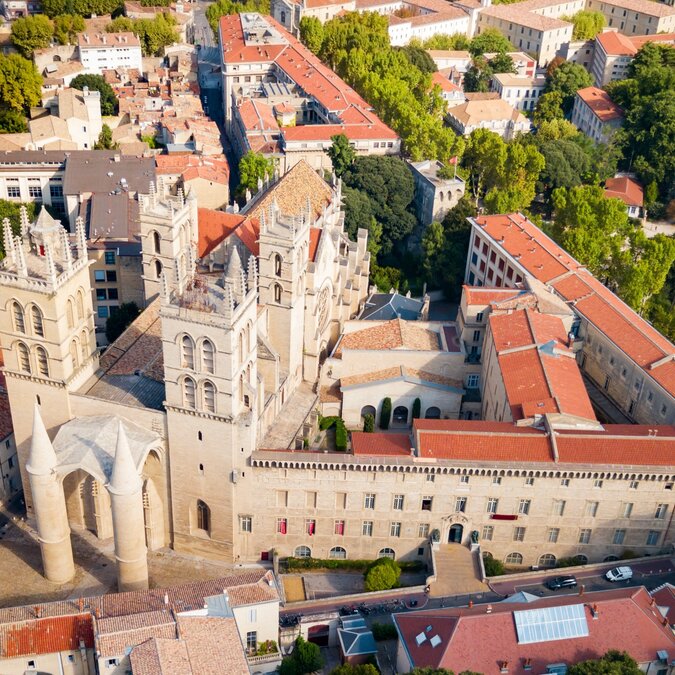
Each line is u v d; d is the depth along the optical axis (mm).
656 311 194125
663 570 133500
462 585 130250
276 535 135125
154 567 134250
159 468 131750
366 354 164500
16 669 106438
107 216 198125
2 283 122812
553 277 178500
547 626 110062
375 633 120062
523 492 131500
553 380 146250
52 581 128875
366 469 129125
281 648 120312
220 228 154500
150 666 99312
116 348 142000
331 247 160250
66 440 125938
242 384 124375
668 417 146625
